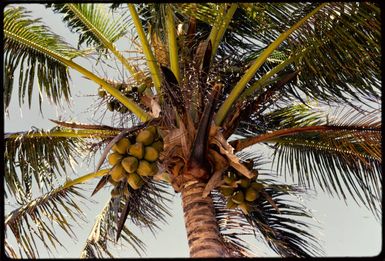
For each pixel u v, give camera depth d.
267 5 5.68
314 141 7.47
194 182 6.07
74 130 7.04
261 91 6.79
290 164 7.71
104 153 5.30
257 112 6.70
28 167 7.18
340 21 5.85
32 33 6.87
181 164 6.05
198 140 5.89
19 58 6.88
